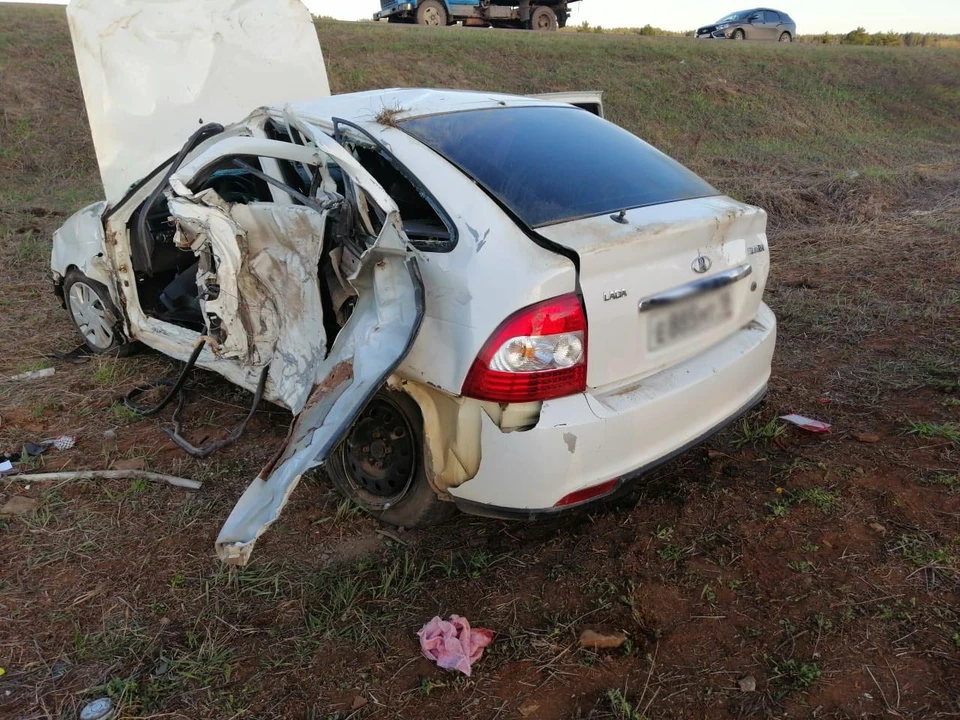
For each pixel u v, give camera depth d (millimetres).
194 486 3332
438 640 2385
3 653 2438
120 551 2939
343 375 2512
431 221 2721
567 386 2396
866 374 4207
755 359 2988
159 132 4664
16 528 3082
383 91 3613
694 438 2746
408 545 2943
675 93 17344
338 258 2916
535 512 2461
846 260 6566
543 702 2207
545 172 2812
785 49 21406
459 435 2496
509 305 2342
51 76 13250
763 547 2799
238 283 3264
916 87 19453
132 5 4516
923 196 10312
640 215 2645
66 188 10133
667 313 2648
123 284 4340
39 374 4578
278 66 5133
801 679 2221
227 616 2586
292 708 2217
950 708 2102
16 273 6652
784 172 11906
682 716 2135
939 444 3395
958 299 5262
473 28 21531
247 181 4043
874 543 2789
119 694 2258
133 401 4227
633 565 2738
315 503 3229
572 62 18406
